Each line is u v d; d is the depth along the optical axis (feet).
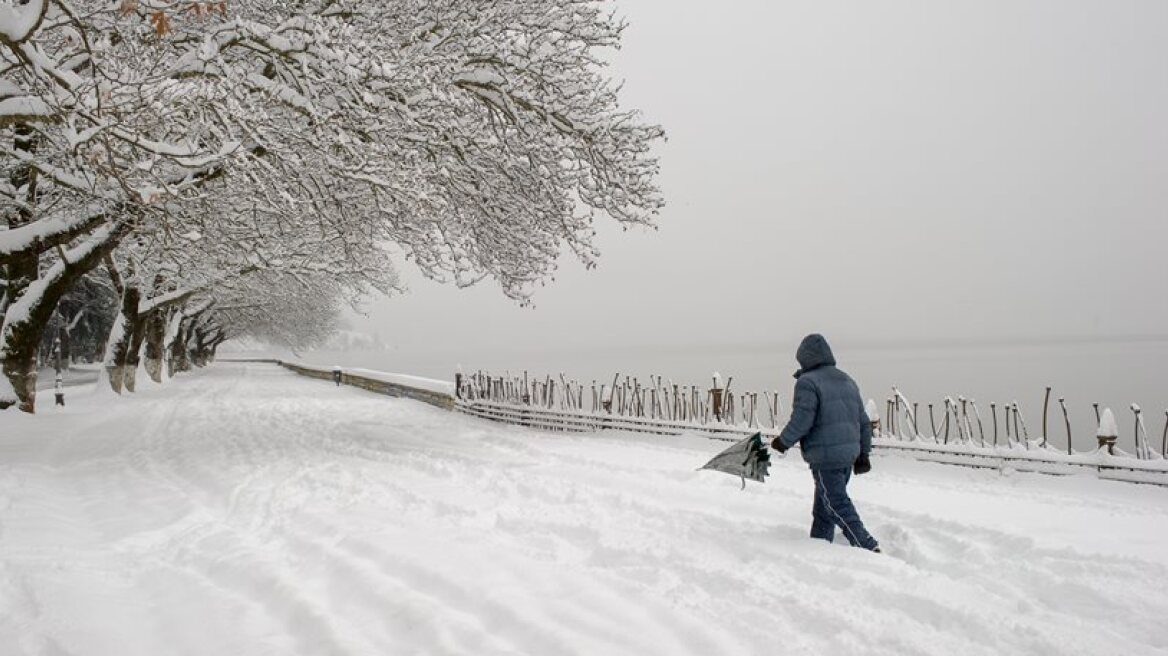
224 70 29.27
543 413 53.31
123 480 28.37
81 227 42.65
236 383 119.14
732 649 11.08
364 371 110.83
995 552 16.76
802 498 22.56
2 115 28.58
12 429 45.50
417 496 22.59
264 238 51.31
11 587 13.87
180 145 30.68
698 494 23.07
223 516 21.44
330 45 30.14
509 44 37.40
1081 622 12.26
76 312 161.99
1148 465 25.79
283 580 14.38
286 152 31.91
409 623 12.02
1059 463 28.09
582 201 40.63
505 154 38.55
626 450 35.78
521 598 13.15
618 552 16.15
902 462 32.27
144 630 12.30
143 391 92.38
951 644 11.23
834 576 14.29
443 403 73.00
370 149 33.53
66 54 30.35
